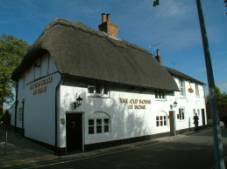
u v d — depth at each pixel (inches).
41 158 463.2
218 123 245.1
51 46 545.6
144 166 369.1
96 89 613.0
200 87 1208.2
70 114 543.8
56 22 639.1
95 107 594.2
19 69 778.8
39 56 660.7
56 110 528.7
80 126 559.8
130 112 703.1
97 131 592.4
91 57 612.7
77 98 550.0
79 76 533.3
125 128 674.8
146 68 824.3
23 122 763.4
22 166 396.5
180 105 979.9
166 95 893.8
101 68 608.4
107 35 829.8
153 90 820.6
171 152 501.0
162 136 831.7
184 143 645.9
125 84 660.1
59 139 506.6
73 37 632.4
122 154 496.1
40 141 605.6
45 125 586.2
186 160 408.2
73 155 499.2
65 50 560.4
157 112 828.6
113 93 653.3
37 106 649.0
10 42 1077.8
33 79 704.4
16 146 583.2
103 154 504.4
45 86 609.3
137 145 639.1
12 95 1115.9
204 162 387.2
